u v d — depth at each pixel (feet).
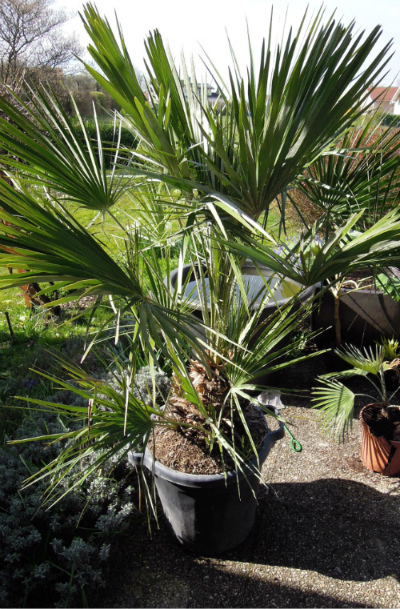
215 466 6.58
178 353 5.62
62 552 6.47
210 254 6.39
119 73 5.00
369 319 11.96
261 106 4.82
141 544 7.48
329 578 6.98
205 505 6.68
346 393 8.70
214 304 6.63
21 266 4.34
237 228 5.62
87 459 7.73
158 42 5.13
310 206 12.28
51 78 29.89
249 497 7.09
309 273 5.55
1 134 4.79
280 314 6.44
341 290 12.04
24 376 11.00
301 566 7.17
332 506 8.30
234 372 6.60
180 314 5.59
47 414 9.04
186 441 6.94
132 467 8.09
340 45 4.71
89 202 5.75
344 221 6.86
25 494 7.23
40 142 5.28
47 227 4.83
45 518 6.93
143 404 6.50
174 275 11.04
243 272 12.73
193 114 5.79
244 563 7.22
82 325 13.71
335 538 7.66
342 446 9.75
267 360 6.52
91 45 4.88
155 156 5.35
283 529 7.84
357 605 6.58
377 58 4.75
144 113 4.68
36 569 6.26
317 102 4.88
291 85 4.70
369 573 7.05
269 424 10.46
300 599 6.67
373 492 8.57
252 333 6.52
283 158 5.16
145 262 6.31
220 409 6.66
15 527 6.70
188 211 5.41
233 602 6.63
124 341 12.01
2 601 6.35
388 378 11.58
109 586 6.79
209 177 5.77
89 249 5.12
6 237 4.55
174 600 6.63
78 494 7.30
